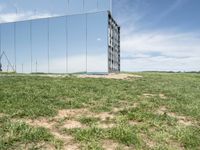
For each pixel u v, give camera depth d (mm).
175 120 5688
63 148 3816
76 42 21344
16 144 3857
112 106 6906
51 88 9391
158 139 4348
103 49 20391
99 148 3811
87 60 20922
